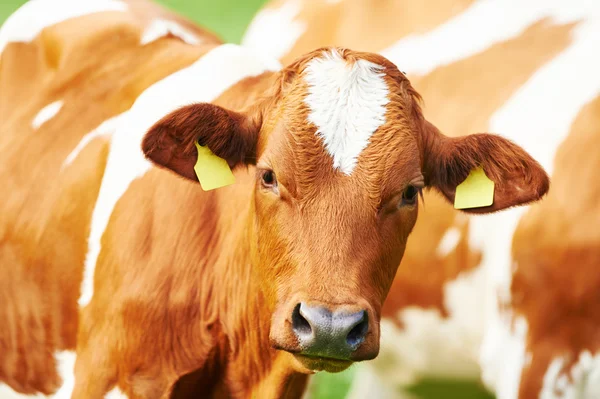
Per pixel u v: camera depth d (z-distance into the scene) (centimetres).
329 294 638
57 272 836
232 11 3158
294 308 643
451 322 1011
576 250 877
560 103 945
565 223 886
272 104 712
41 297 852
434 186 745
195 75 845
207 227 777
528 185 709
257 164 692
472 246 973
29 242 863
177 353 766
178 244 771
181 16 1030
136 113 841
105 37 931
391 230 679
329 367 652
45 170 881
